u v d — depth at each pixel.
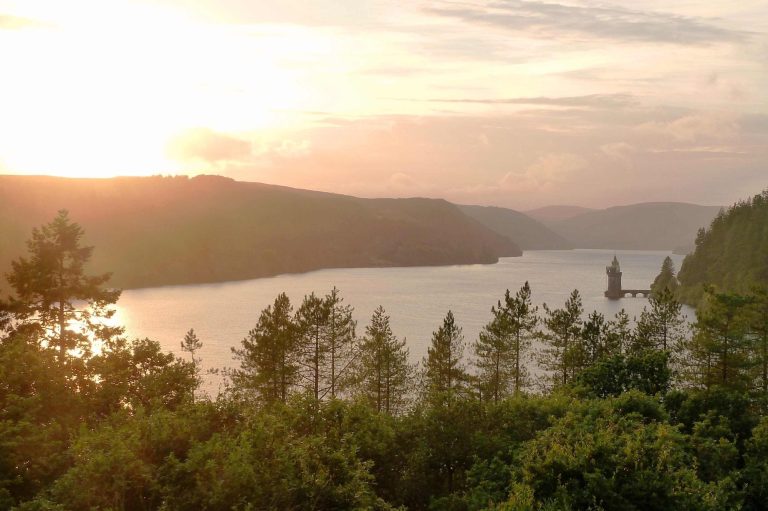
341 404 39.19
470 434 38.97
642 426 32.97
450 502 34.31
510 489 30.59
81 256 57.81
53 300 55.56
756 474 35.25
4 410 30.72
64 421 32.25
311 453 29.67
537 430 39.22
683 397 48.94
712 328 60.56
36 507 22.92
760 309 61.56
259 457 28.25
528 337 74.19
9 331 54.31
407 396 75.31
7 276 55.47
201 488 25.17
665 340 75.06
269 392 61.19
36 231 56.41
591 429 33.41
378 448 37.59
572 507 26.06
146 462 26.88
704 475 35.12
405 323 186.00
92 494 24.05
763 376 62.44
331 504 28.52
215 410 33.94
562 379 73.31
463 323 184.88
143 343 42.50
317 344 65.56
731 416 45.66
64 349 53.25
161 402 34.69
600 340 72.75
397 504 38.12
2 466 26.59
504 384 71.94
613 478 26.44
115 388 36.25
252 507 25.23
